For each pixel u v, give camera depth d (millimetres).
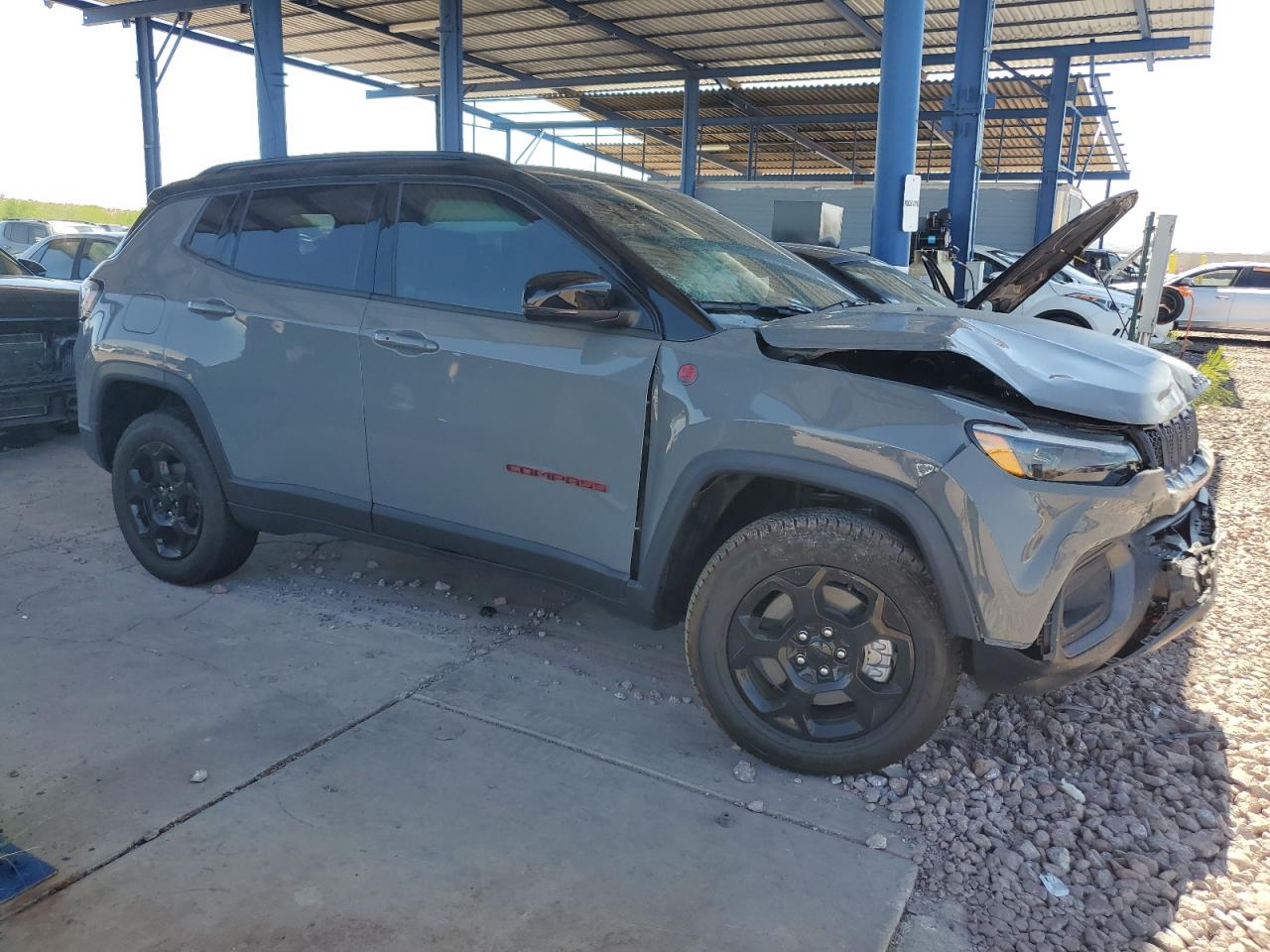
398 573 4242
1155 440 2633
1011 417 2395
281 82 13477
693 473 2699
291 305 3461
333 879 2193
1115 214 4691
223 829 2357
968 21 9859
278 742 2787
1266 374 12820
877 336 2570
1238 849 2500
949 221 9625
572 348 2914
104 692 3035
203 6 15664
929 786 2719
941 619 2508
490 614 3830
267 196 3656
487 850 2330
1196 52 16500
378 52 19281
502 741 2859
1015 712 3180
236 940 1986
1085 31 15500
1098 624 2508
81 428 4094
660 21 16328
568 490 2967
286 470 3572
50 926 2002
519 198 3094
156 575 4008
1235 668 3613
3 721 2832
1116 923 2197
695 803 2588
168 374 3729
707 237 3455
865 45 17141
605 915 2121
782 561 2615
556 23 16781
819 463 2523
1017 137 24344
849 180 22031
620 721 3025
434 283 3221
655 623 2943
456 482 3189
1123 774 2838
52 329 5930
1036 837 2508
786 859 2363
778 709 2717
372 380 3283
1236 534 5340
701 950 2029
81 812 2400
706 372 2699
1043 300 12211
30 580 3967
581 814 2506
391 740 2830
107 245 8992
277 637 3525
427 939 2018
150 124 17828
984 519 2361
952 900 2260
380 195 3385
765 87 21516
